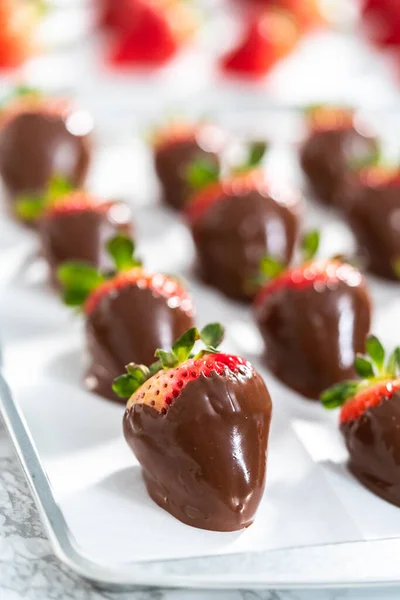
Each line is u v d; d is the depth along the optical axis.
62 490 0.45
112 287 0.51
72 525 0.44
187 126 0.68
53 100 0.67
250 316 0.57
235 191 0.59
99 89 0.77
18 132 0.64
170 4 0.85
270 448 0.48
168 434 0.44
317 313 0.52
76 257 0.57
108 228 0.57
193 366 0.45
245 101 0.76
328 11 0.93
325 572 0.42
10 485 0.46
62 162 0.64
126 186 0.68
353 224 0.61
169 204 0.66
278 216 0.59
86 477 0.46
